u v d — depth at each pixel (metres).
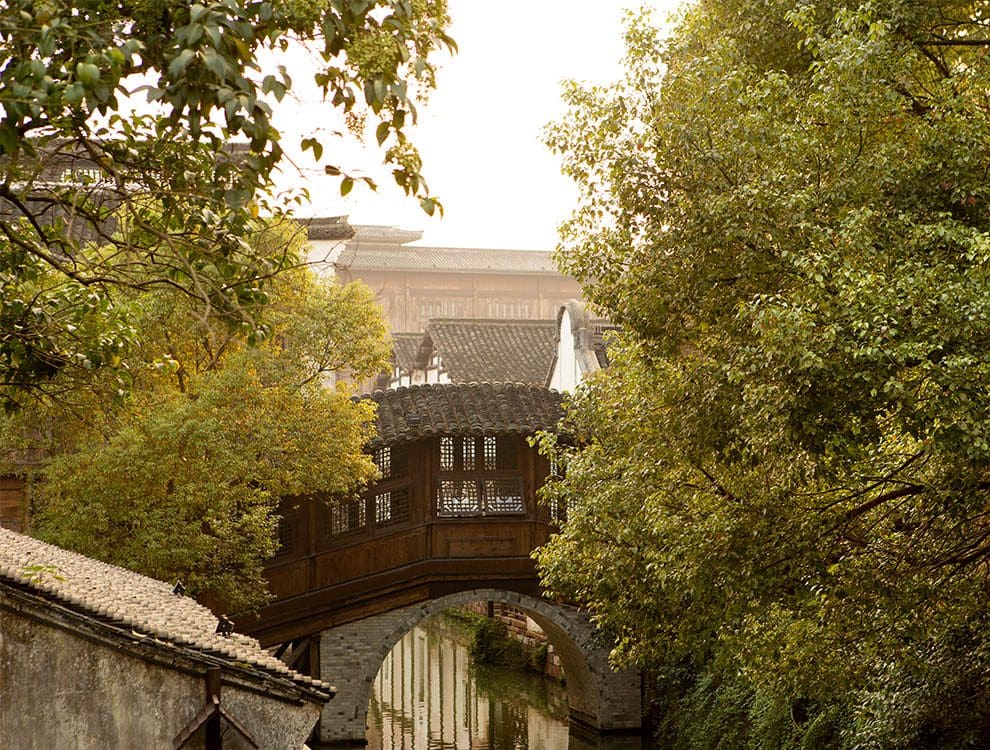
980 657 11.83
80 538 15.77
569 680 23.06
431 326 36.41
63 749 7.99
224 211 6.75
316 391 17.91
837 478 9.64
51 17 4.93
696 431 9.80
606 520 11.66
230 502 16.52
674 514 10.84
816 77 9.48
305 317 17.47
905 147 9.37
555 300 56.47
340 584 20.00
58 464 15.88
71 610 7.99
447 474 20.56
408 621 20.84
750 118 9.48
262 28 5.32
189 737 8.40
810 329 8.18
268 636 19.75
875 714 12.93
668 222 10.39
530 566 20.66
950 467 9.05
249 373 16.80
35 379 8.05
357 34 5.41
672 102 10.23
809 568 9.59
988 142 9.16
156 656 8.37
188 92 5.01
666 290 10.10
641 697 21.69
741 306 8.80
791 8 10.78
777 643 11.87
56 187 7.19
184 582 16.81
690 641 11.37
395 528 20.33
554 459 13.15
